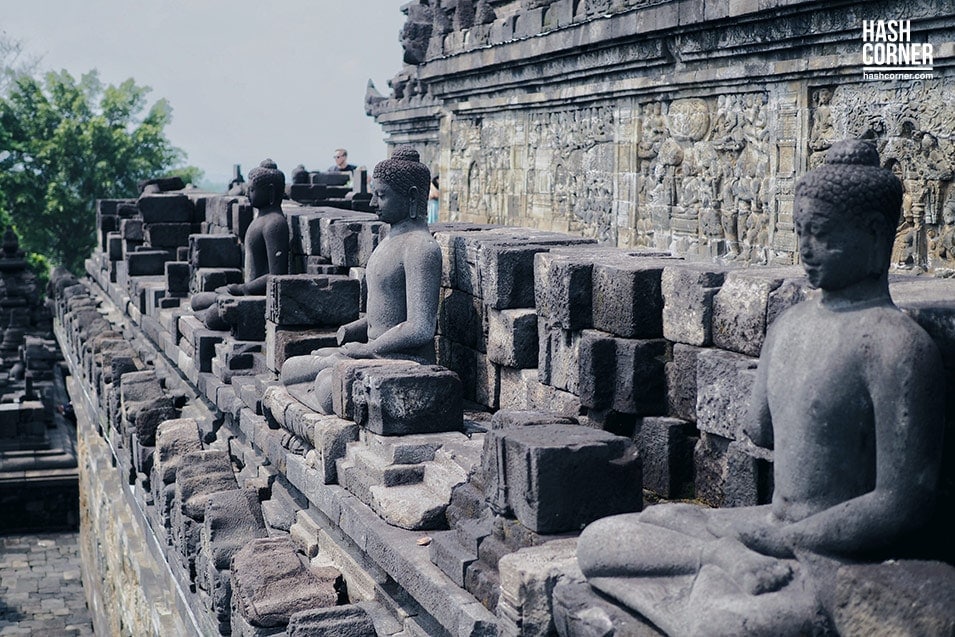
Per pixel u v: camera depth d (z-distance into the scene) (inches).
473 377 397.7
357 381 336.2
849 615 175.8
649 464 297.6
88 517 848.9
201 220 845.8
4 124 2359.7
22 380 1224.2
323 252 521.7
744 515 205.0
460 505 289.1
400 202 375.9
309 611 303.4
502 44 798.5
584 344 307.3
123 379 575.8
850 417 189.2
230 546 374.6
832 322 193.2
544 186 789.2
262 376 447.2
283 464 386.6
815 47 488.7
